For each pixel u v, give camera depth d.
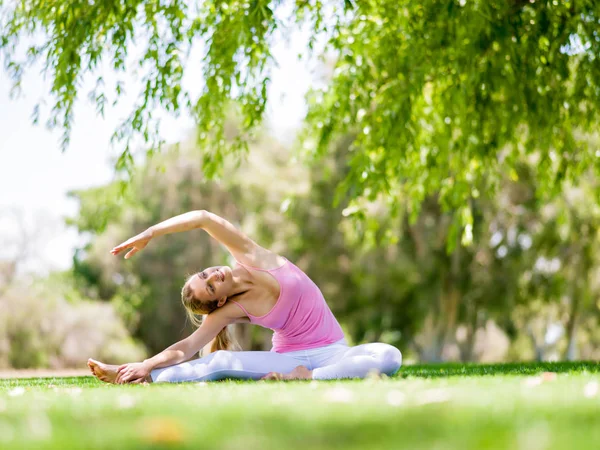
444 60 7.49
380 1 7.63
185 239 29.91
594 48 7.54
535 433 1.62
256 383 3.75
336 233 21.95
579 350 26.16
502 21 7.20
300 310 4.48
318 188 21.97
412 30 7.23
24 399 2.94
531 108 7.75
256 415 2.00
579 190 16.22
